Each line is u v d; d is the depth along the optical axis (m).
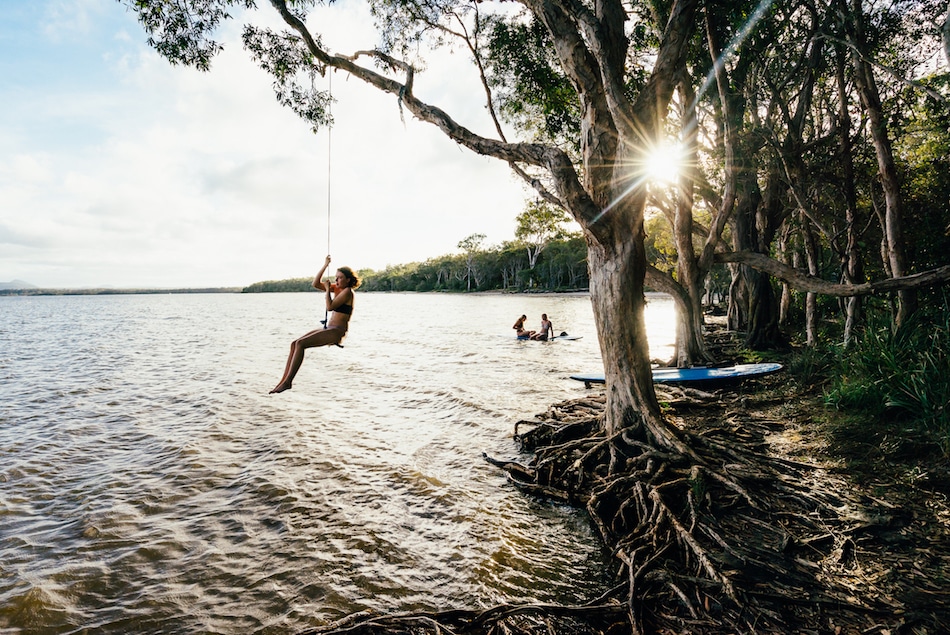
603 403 9.83
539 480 6.86
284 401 12.44
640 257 7.38
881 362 8.22
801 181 13.62
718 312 37.97
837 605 3.82
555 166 6.78
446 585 4.65
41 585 4.74
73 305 119.06
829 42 12.02
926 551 4.46
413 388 13.78
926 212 14.16
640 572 4.39
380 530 5.74
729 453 6.87
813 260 15.70
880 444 6.75
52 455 8.52
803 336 18.62
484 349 21.80
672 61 7.15
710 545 4.85
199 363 19.55
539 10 7.01
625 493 6.08
